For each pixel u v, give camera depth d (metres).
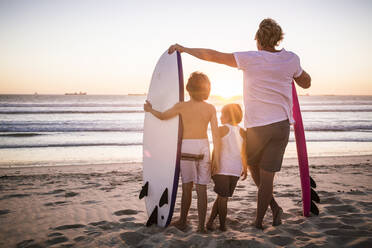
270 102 2.37
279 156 2.45
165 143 2.71
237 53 2.38
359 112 37.75
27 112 33.75
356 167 6.62
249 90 2.43
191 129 2.54
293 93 2.93
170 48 2.75
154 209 2.75
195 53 2.53
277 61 2.36
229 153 2.55
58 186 4.84
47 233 2.64
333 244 2.22
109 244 2.34
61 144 11.72
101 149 10.62
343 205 3.25
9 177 5.78
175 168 2.49
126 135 14.93
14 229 2.76
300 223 2.73
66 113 33.25
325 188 4.27
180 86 2.56
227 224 2.77
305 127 19.22
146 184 2.99
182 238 2.40
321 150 10.43
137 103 60.81
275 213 2.73
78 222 2.95
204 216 2.54
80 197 4.04
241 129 2.65
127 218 3.03
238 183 4.78
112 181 5.30
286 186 4.55
